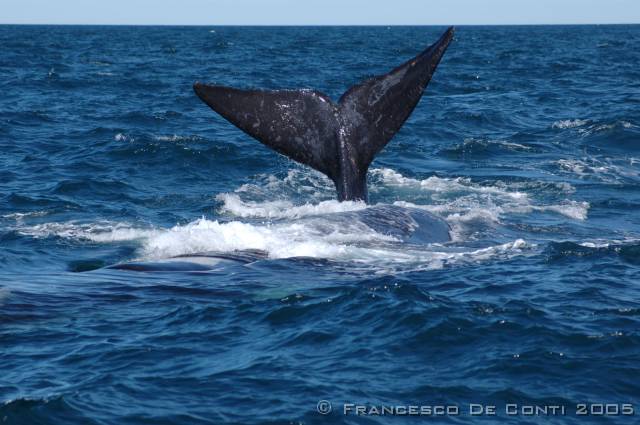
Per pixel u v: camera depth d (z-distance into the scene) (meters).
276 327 28.55
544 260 36.94
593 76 149.50
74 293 30.70
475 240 39.91
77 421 21.88
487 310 29.95
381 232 38.09
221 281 32.62
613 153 72.06
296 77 152.12
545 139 78.06
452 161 67.88
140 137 75.31
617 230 44.59
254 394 23.55
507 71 163.88
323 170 41.16
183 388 23.94
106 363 25.45
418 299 30.73
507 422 22.30
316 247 36.19
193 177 60.69
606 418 22.50
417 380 24.58
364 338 27.58
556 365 25.61
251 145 73.06
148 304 30.23
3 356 25.73
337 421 22.12
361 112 40.62
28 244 41.06
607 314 30.00
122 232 43.50
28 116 91.00
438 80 142.00
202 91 38.81
